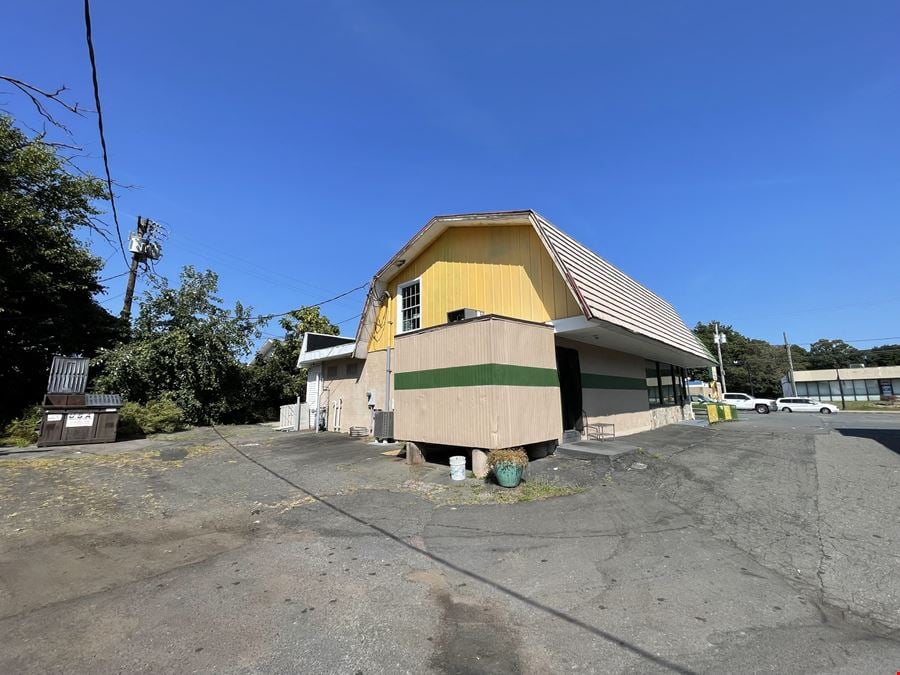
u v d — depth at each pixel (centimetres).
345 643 320
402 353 1041
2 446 1330
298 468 962
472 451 863
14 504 686
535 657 302
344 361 1664
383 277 1409
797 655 304
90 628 344
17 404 1619
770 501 659
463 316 1074
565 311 974
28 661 302
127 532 574
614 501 672
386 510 655
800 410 3622
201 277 2067
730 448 1091
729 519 592
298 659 301
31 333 1578
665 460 923
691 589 404
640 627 340
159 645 320
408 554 491
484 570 448
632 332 1082
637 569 448
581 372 1216
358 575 438
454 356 905
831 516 586
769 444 1150
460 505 671
